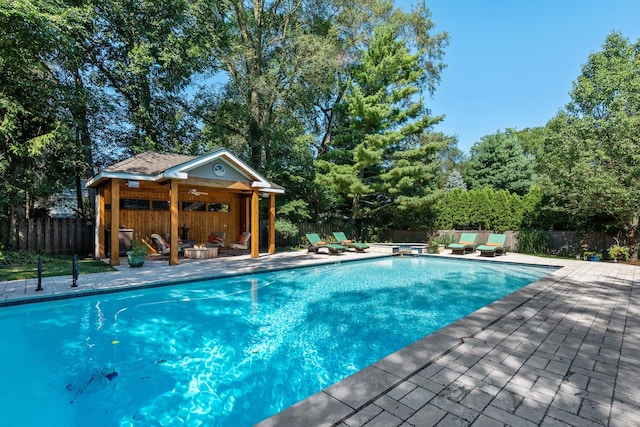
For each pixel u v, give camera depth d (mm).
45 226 12398
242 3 18375
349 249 16562
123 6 14367
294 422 2234
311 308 6777
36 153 11492
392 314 6402
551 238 16141
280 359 4402
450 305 7070
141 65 14766
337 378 3898
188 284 8289
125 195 13648
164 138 18219
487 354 3521
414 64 19734
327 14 19422
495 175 31688
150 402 3385
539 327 4453
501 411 2449
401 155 18812
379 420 2291
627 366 3266
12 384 3707
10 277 8070
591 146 12703
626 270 10148
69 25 10648
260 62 18750
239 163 12281
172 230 10711
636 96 12281
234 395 3535
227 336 5211
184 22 16047
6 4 8398
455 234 19359
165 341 4992
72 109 14375
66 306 6434
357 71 19703
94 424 3018
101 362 4266
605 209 12859
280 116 19922
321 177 17922
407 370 3064
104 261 11320
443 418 2340
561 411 2465
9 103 10797
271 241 14656
